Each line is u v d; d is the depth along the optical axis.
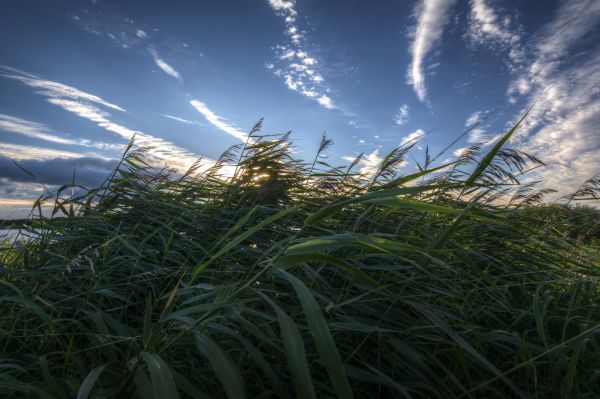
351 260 2.16
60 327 2.00
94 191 3.46
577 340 1.61
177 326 1.37
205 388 1.56
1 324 1.96
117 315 2.28
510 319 2.48
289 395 1.62
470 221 2.75
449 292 2.20
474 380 1.91
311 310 1.06
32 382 1.42
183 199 3.72
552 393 1.81
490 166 2.52
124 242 2.46
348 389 0.95
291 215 2.90
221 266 2.41
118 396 1.13
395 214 2.87
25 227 3.04
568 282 2.83
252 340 1.78
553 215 3.51
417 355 1.66
